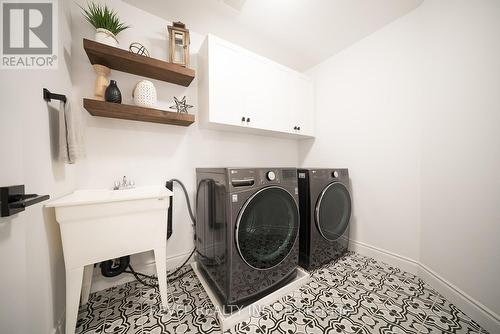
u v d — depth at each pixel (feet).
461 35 3.53
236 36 5.54
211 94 4.48
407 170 4.77
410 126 4.70
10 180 2.02
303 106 6.47
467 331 3.02
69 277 2.81
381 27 5.23
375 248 5.43
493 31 3.01
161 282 3.49
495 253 2.93
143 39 4.58
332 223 5.29
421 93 4.47
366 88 5.61
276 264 3.85
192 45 5.25
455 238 3.61
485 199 3.09
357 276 4.56
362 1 4.37
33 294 2.36
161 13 4.66
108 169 4.26
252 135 6.55
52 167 2.85
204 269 4.47
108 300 3.78
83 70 3.99
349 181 6.06
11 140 2.06
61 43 3.28
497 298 2.89
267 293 3.75
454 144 3.66
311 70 7.30
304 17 4.84
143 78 4.56
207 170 4.22
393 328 3.09
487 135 3.07
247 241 3.45
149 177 4.73
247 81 5.06
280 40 5.74
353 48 5.93
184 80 4.77
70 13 3.79
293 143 7.71
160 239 3.49
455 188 3.63
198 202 4.86
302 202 4.86
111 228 3.07
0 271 1.96
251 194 3.45
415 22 4.58
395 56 4.97
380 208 5.32
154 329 3.09
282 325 3.17
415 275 4.59
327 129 6.75
